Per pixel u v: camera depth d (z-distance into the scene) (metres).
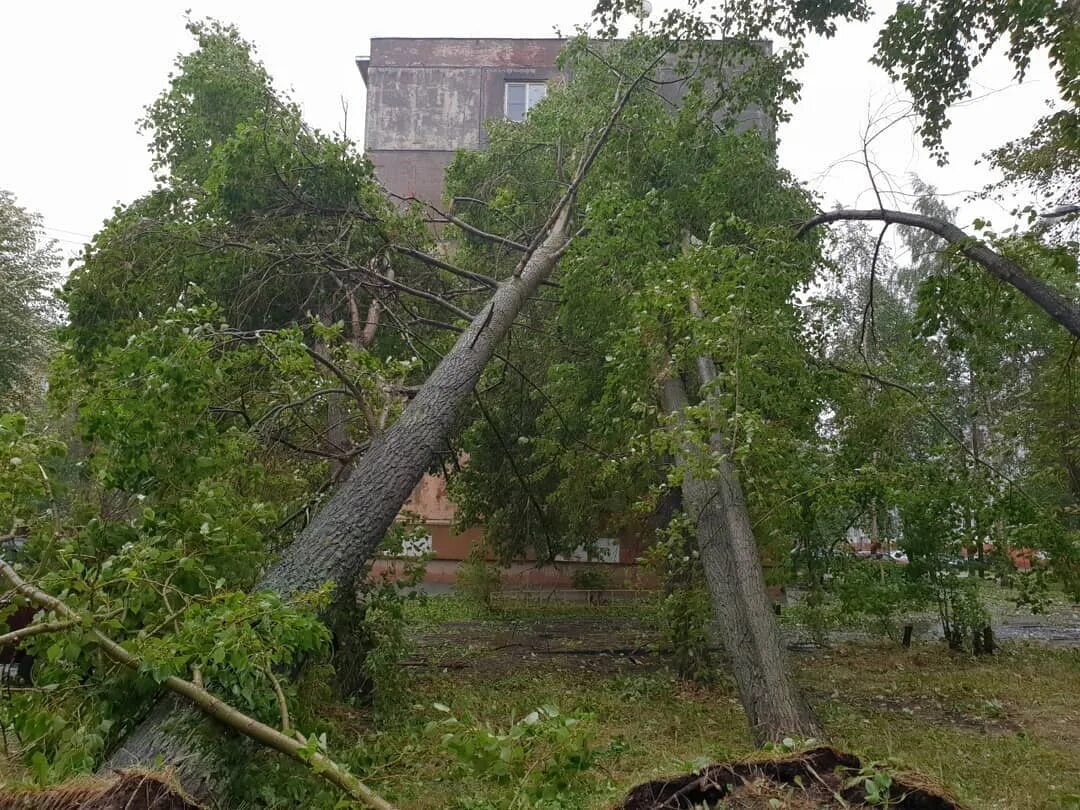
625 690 8.31
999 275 6.29
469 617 15.68
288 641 3.68
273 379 6.96
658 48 9.48
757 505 6.65
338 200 8.47
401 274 9.73
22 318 17.86
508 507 14.14
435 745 5.04
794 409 7.49
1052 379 9.37
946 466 8.09
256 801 3.58
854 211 7.63
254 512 4.67
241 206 8.02
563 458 10.50
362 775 4.46
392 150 21.45
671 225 8.39
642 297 6.28
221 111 10.46
